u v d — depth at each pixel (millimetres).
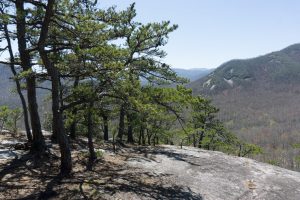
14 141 21266
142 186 14773
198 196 14547
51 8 14547
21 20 16016
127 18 16859
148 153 22406
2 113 27875
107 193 13359
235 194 15633
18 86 20609
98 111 18156
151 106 15305
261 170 20328
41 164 16312
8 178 14047
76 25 15000
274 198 15805
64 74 15609
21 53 17297
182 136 34625
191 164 19938
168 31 20094
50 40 17141
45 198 12344
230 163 21266
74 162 17578
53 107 15078
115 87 14812
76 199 12461
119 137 28594
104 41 14883
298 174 20719
